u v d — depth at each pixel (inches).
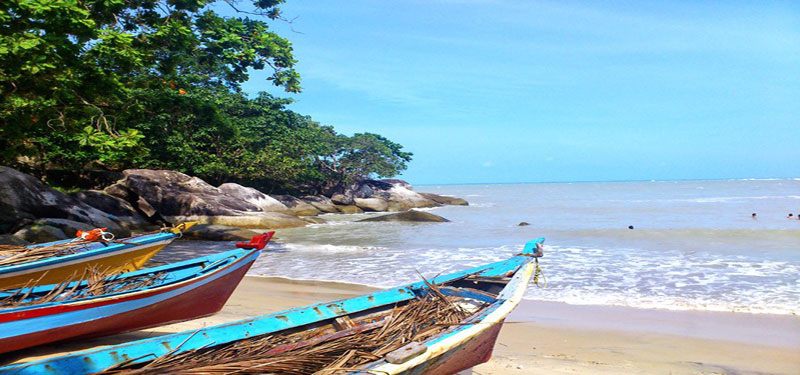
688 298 442.6
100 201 989.2
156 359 170.6
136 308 247.9
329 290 481.7
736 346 318.0
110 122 693.3
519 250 752.3
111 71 684.1
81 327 227.6
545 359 289.6
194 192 1159.6
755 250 720.3
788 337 333.7
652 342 328.2
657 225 1190.3
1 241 594.2
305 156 2046.0
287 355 179.8
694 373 268.7
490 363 276.8
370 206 2130.9
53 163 1274.6
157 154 1461.6
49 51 551.5
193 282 273.7
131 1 737.6
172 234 381.4
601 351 308.8
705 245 788.6
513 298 238.7
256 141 1822.1
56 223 725.9
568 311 412.5
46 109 622.2
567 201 2765.7
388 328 211.6
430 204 2369.6
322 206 1952.5
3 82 581.0
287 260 675.4
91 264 330.3
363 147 2458.2
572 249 775.7
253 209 1222.3
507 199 3238.2
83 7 646.5
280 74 828.6
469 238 943.7
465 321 211.5
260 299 436.1
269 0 831.1
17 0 511.8
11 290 271.9
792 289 461.7
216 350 187.3
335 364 168.9
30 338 209.9
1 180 753.0
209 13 793.6
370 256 708.0
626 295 459.8
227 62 794.2
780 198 2623.0
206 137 1614.2
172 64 775.7
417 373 176.6
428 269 597.0
